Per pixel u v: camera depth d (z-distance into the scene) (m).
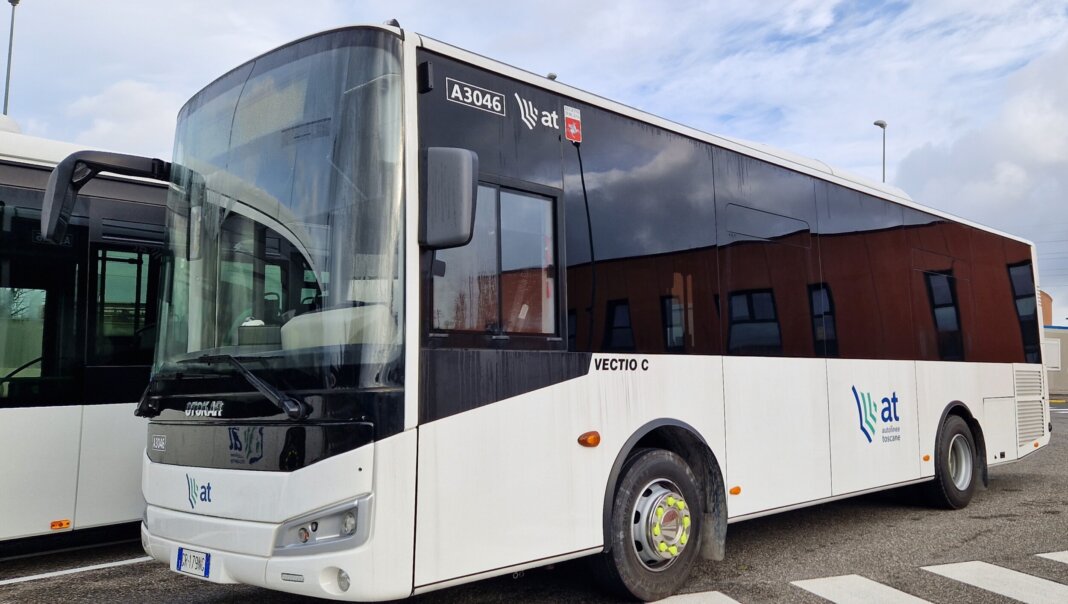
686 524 5.46
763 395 6.35
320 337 4.05
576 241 5.07
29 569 6.33
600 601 5.26
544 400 4.70
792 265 6.95
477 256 4.45
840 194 7.71
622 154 5.52
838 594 5.45
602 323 5.14
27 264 6.54
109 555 6.86
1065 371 37.09
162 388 4.85
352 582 3.80
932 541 7.21
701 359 5.83
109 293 6.91
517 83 4.91
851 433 7.28
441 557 4.09
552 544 4.66
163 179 5.29
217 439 4.38
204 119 5.12
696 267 5.95
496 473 4.39
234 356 4.39
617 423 5.14
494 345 4.46
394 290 4.04
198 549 4.38
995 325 10.08
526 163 4.84
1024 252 11.20
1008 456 9.98
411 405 4.01
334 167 4.25
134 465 6.90
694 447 5.81
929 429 8.46
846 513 8.66
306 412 3.99
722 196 6.32
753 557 6.59
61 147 6.82
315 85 4.45
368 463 3.87
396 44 4.29
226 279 4.68
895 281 8.29
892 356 8.02
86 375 6.70
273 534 4.01
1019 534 7.50
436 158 4.06
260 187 4.59
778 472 6.41
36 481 6.41
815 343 7.01
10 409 6.34
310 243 4.25
